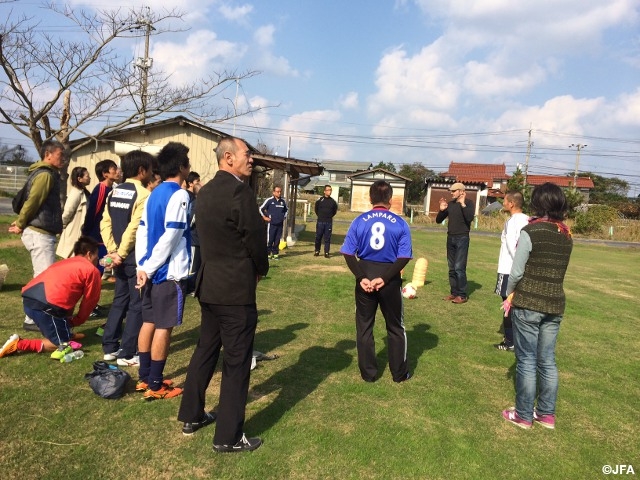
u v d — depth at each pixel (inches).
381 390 146.1
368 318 151.6
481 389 152.6
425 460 109.7
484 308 271.0
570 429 130.1
